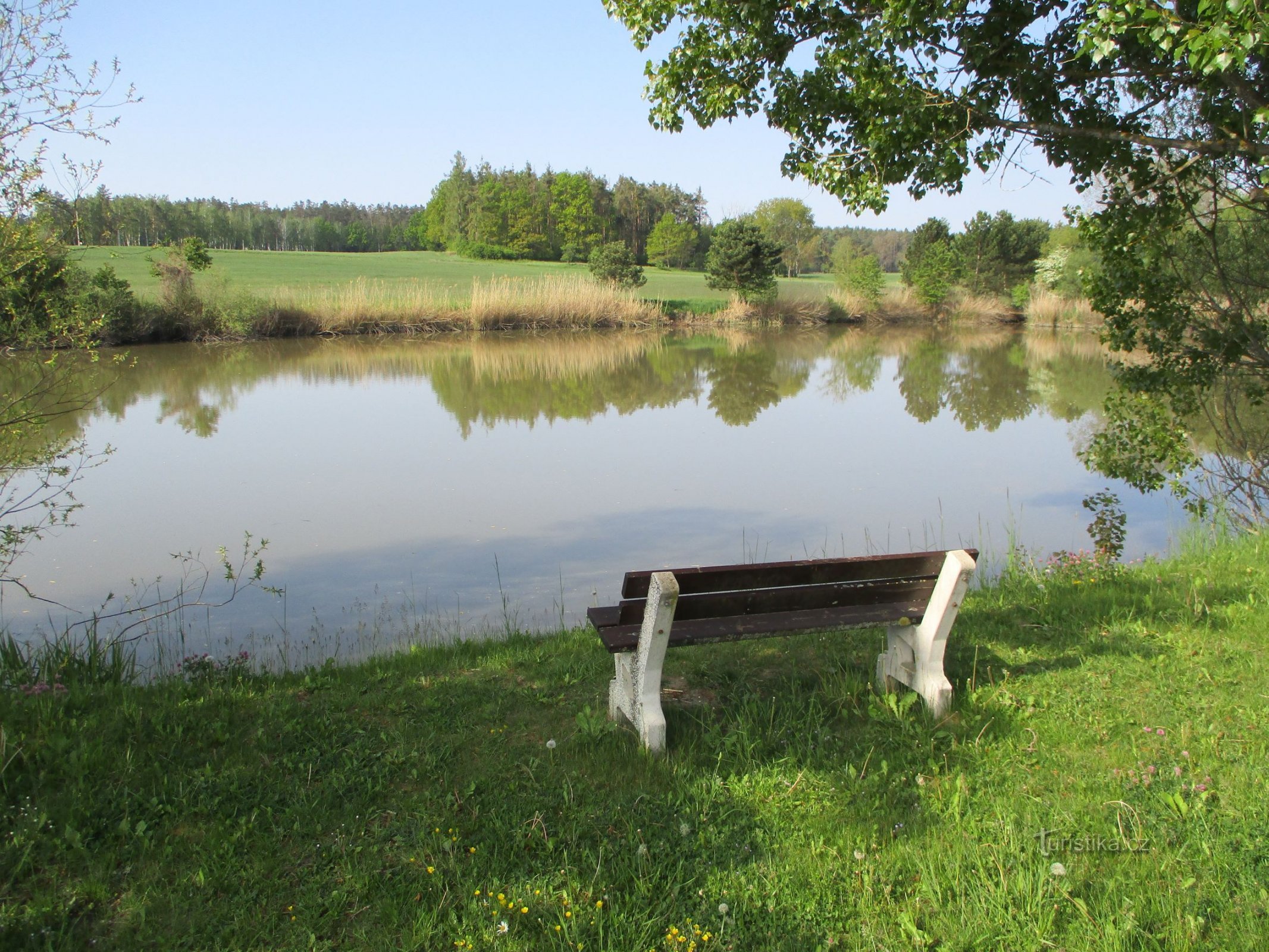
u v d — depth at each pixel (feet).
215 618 24.62
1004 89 24.00
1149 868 9.82
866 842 10.61
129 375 89.76
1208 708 13.97
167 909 9.51
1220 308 29.12
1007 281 188.85
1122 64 22.65
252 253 293.43
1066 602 19.89
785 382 88.33
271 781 12.10
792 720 13.87
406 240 396.98
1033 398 76.23
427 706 14.93
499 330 152.66
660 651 12.91
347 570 29.17
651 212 353.92
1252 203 26.78
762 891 9.79
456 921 9.24
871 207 24.49
